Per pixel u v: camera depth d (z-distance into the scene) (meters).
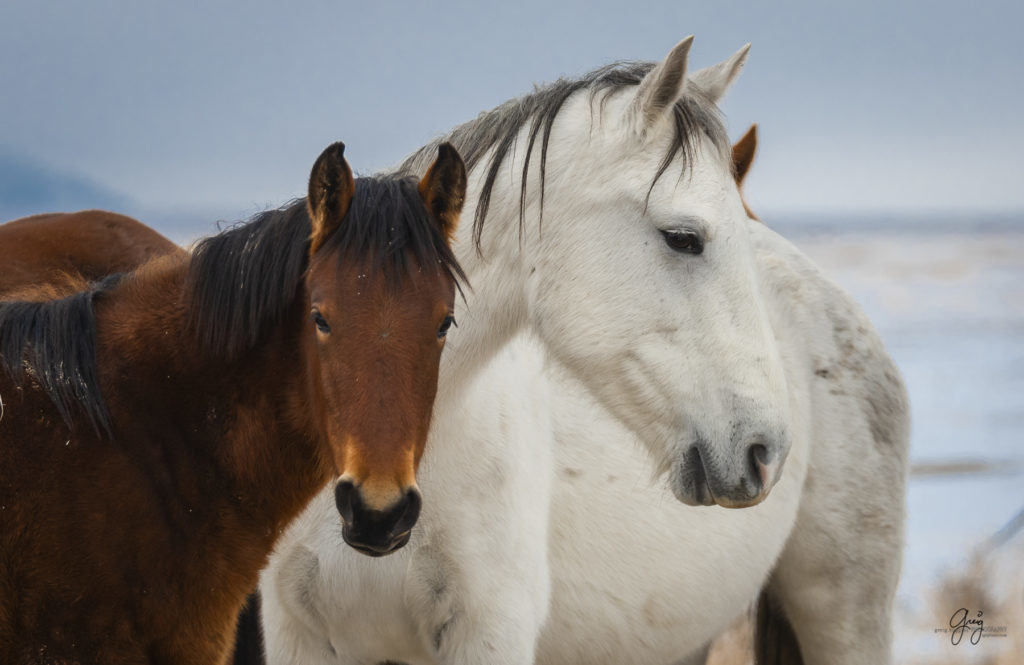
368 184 5.30
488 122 6.73
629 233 6.20
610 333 6.23
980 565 14.03
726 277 6.11
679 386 6.10
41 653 4.98
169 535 5.27
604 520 7.27
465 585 6.36
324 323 5.01
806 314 8.45
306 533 6.46
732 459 5.98
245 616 8.16
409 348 4.98
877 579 8.35
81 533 5.04
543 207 6.35
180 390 5.44
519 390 6.85
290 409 5.52
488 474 6.43
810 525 8.30
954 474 21.56
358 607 6.49
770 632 8.85
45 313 5.41
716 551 7.73
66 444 5.14
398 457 4.85
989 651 11.84
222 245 5.55
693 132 6.21
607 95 6.47
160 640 5.26
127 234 9.89
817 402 8.31
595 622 7.36
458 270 5.31
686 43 6.03
